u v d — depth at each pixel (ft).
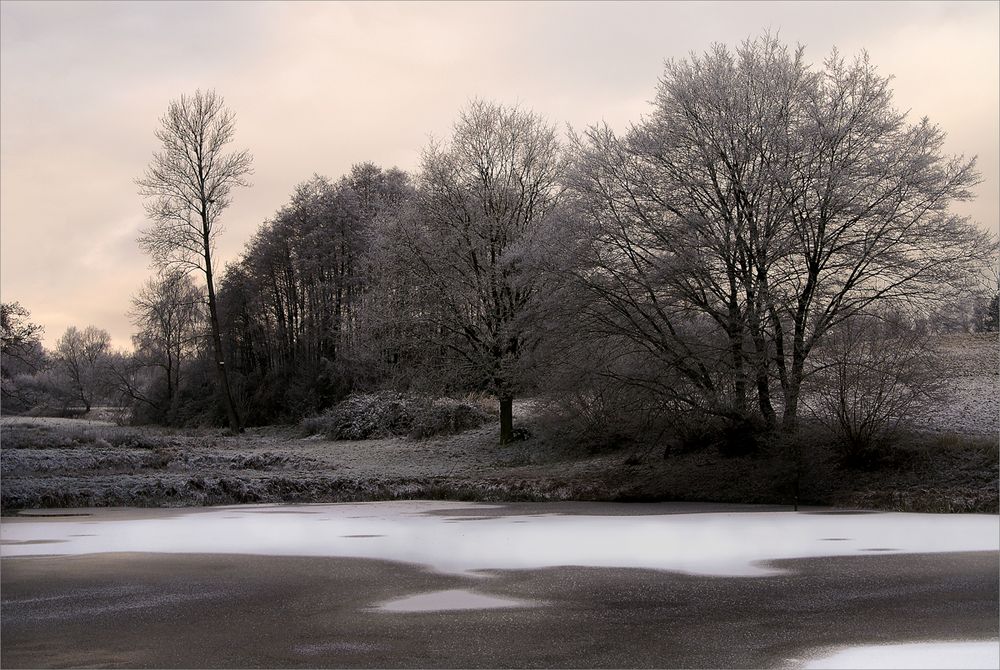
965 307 82.89
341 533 63.26
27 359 219.82
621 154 89.15
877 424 79.10
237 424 185.37
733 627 34.45
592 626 34.73
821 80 87.15
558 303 91.61
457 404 147.23
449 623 35.37
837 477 79.36
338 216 215.72
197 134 185.68
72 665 29.99
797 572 45.78
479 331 128.47
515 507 82.23
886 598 39.37
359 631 34.19
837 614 36.47
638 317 89.92
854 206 82.23
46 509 82.99
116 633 34.14
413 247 129.49
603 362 92.58
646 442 101.81
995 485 69.56
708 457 93.15
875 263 83.35
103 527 68.08
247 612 37.50
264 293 245.65
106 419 271.90
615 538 58.70
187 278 248.32
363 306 143.74
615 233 88.02
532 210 128.88
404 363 134.82
